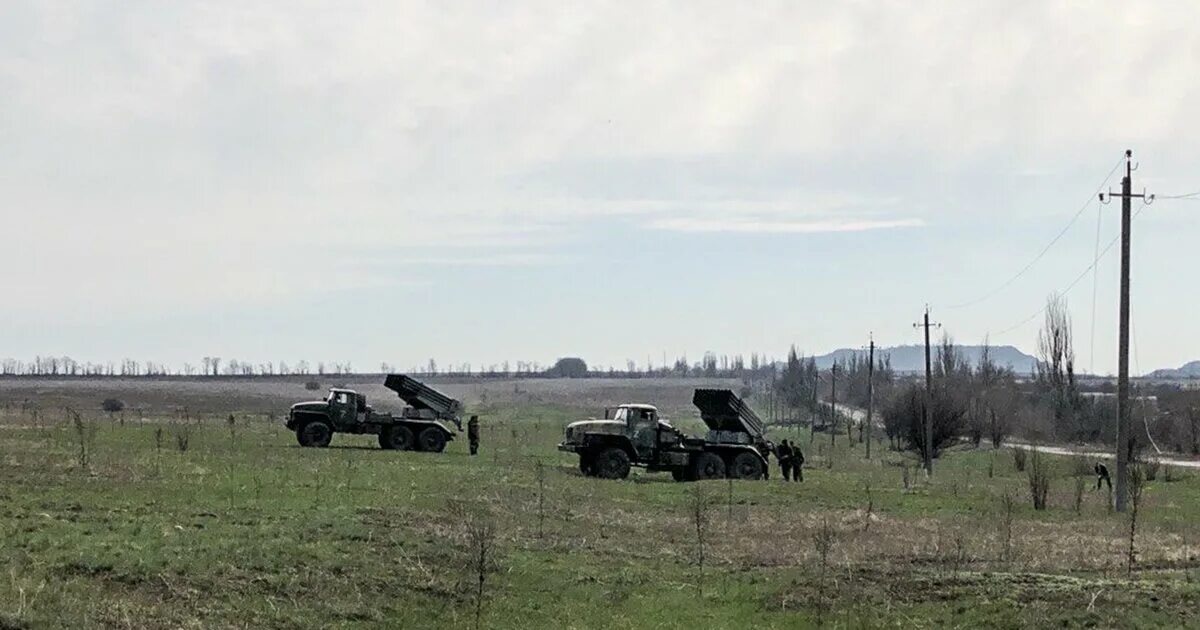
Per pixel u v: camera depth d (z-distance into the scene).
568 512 26.58
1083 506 33.81
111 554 16.75
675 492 33.66
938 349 97.94
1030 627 16.39
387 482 29.58
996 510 31.77
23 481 23.97
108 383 160.50
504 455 45.09
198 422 53.94
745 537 24.80
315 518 21.47
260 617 15.01
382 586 17.27
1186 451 69.00
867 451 61.53
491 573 18.92
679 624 16.81
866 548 23.42
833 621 17.05
